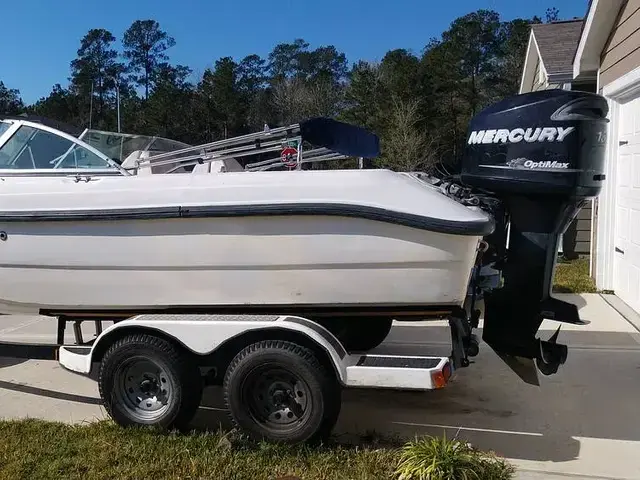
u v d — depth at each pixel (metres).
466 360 3.95
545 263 3.93
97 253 4.00
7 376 5.36
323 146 4.27
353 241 3.66
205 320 3.83
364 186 3.68
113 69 68.62
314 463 3.57
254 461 3.61
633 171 7.49
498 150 3.94
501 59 45.22
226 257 3.82
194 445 3.81
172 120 45.38
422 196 3.62
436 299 3.69
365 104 35.03
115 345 3.97
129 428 4.00
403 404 4.61
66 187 4.09
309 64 65.88
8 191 4.16
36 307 4.31
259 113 48.06
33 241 4.09
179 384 3.88
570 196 3.81
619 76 7.58
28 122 4.72
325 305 3.85
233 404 3.78
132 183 4.00
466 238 3.53
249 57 63.78
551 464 3.64
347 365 3.66
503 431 4.11
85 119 61.66
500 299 4.06
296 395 3.74
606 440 3.96
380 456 3.66
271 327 3.69
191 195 3.83
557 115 3.78
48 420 4.39
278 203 3.68
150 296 4.02
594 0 7.66
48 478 3.49
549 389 4.83
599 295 8.09
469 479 3.27
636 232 7.30
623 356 5.57
